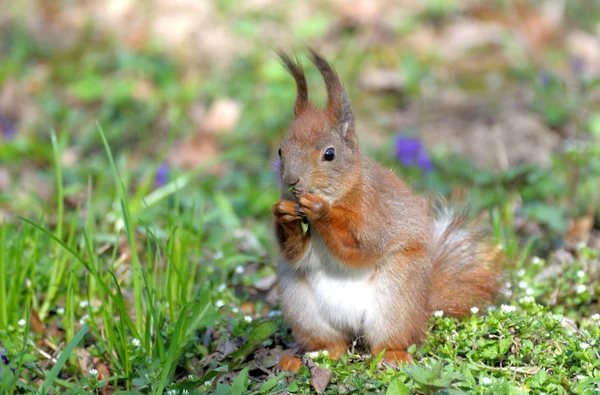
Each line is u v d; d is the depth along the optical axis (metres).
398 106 17.17
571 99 16.42
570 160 13.88
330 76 8.34
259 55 19.09
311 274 8.37
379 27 19.92
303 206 7.73
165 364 7.46
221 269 10.55
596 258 10.52
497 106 16.61
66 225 11.50
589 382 7.12
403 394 6.94
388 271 8.18
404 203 8.41
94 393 8.20
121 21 20.77
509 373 7.50
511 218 11.73
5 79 18.16
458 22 20.17
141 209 11.69
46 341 9.08
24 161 15.24
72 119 16.59
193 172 12.51
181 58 19.27
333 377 7.73
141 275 8.96
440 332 8.26
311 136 8.05
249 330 8.78
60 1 21.62
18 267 9.24
